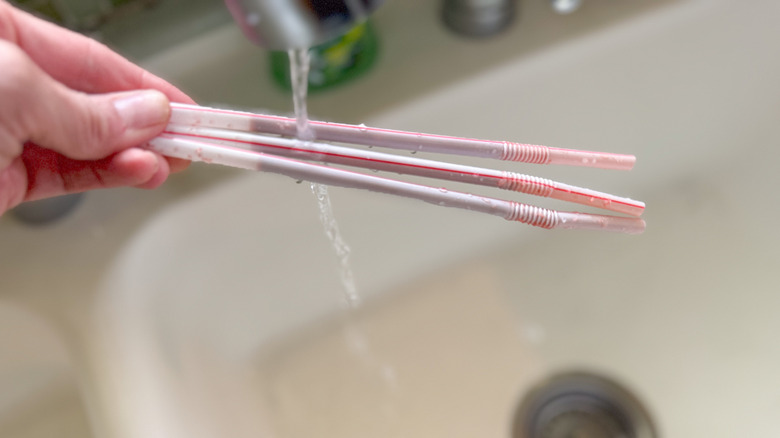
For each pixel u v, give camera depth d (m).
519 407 0.44
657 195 0.49
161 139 0.33
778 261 0.45
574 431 0.44
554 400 0.44
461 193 0.33
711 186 0.48
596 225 0.33
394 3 0.46
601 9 0.43
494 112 0.43
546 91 0.43
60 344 0.38
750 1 0.42
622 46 0.42
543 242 0.48
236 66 0.45
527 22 0.44
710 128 0.47
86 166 0.35
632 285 0.47
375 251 0.46
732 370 0.43
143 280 0.39
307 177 0.32
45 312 0.38
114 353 0.36
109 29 0.44
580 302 0.47
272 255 0.43
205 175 0.41
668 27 0.42
